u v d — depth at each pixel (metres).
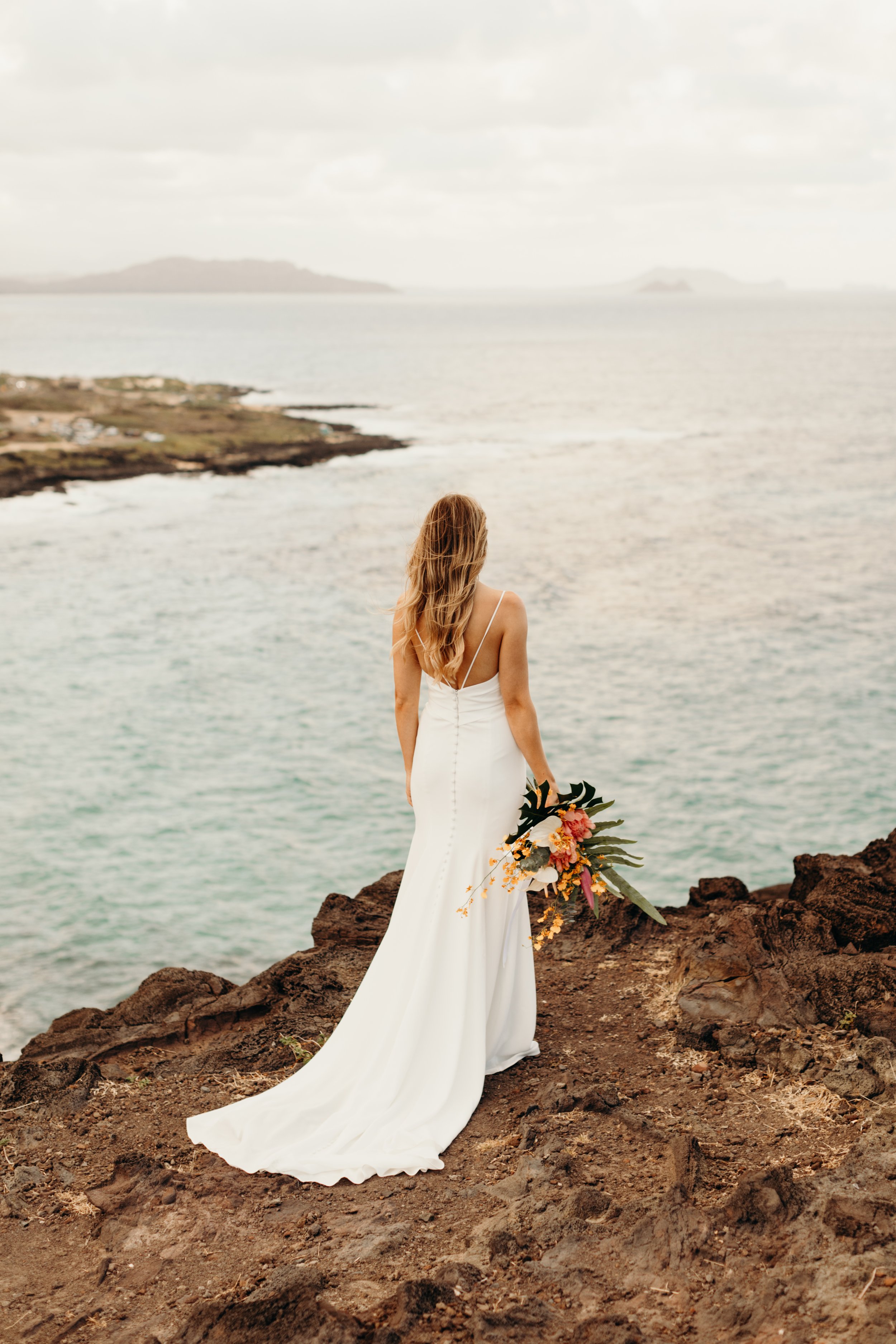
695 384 109.38
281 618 28.95
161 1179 2.92
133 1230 2.71
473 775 3.25
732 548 36.56
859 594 30.41
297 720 21.62
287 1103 3.25
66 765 19.22
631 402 90.62
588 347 186.50
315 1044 3.81
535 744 3.25
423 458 59.28
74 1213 2.85
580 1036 3.70
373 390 102.31
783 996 3.64
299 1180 2.92
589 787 3.25
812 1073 3.19
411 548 3.24
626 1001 3.94
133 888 14.93
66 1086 3.56
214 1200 2.83
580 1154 2.89
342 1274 2.44
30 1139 3.24
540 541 37.72
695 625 27.55
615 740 20.06
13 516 42.25
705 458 58.91
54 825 16.83
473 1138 3.10
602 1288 2.24
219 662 25.25
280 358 150.88
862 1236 2.19
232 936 13.74
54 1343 2.29
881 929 4.15
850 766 18.78
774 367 133.25
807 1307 2.03
